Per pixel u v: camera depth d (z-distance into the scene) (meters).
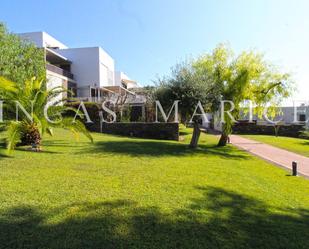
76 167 7.80
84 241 3.64
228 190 6.64
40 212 4.44
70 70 35.28
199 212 4.93
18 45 15.91
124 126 21.31
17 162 7.96
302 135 29.23
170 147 14.57
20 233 3.74
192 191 6.21
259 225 4.60
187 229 4.20
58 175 6.75
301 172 10.77
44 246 3.46
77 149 11.38
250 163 12.08
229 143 20.88
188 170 8.64
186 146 15.68
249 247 3.81
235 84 16.59
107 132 21.55
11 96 10.86
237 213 5.09
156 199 5.45
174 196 5.73
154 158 10.59
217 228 4.32
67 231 3.87
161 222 4.37
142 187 6.21
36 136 10.73
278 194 6.89
